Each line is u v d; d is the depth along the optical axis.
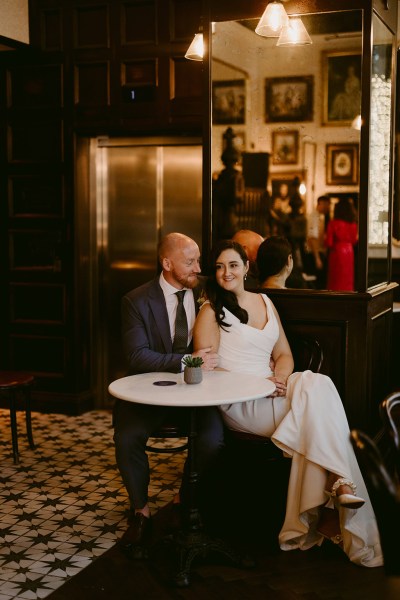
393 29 4.55
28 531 3.68
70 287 5.93
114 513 3.92
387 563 1.87
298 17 4.20
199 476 3.43
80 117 5.82
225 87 4.68
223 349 3.75
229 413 3.66
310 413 3.39
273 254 4.30
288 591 3.06
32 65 5.93
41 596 3.01
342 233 4.57
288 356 3.84
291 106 5.29
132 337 3.70
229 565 3.30
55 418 5.86
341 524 3.29
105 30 5.73
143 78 5.68
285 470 3.97
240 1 4.23
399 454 2.28
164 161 5.87
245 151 5.03
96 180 6.05
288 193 5.42
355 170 5.25
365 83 3.97
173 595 3.04
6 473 4.54
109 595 3.03
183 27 5.55
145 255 5.98
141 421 3.50
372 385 4.25
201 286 3.92
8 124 6.04
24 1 5.83
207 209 4.43
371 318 4.10
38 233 6.01
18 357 6.16
